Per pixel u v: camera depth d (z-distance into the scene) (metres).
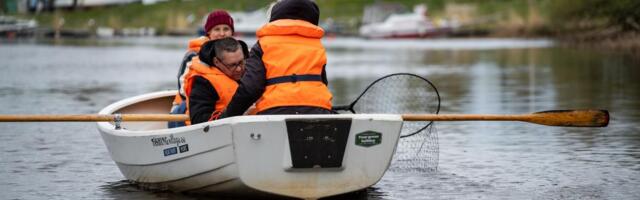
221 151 14.06
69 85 40.50
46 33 132.25
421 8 122.56
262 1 143.75
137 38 122.38
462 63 57.47
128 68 53.69
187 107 15.69
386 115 14.33
